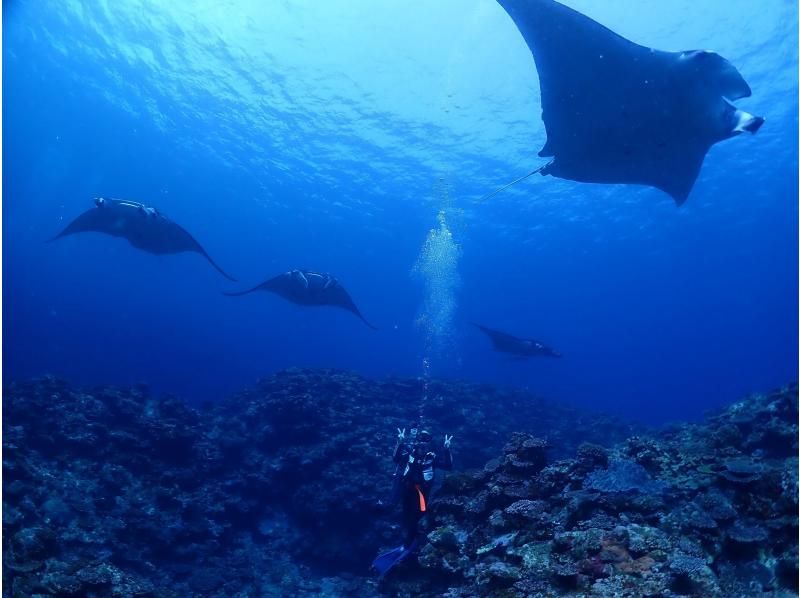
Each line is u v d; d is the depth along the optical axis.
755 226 29.77
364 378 12.14
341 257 44.31
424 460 5.30
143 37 21.53
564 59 5.20
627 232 30.78
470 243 34.72
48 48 24.72
